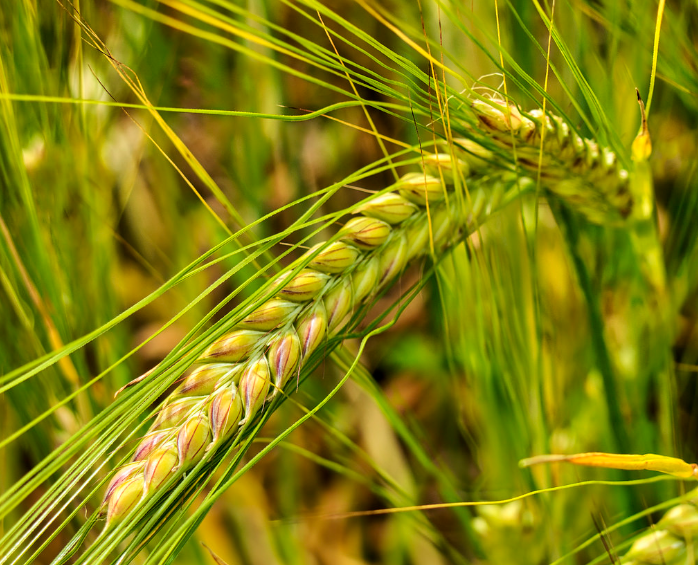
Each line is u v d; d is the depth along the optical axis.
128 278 0.49
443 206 0.37
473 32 0.42
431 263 0.39
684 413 0.42
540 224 0.42
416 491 0.45
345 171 0.49
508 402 0.41
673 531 0.37
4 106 0.39
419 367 0.48
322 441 0.46
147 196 0.47
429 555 0.45
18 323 0.41
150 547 0.41
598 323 0.40
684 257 0.42
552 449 0.42
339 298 0.36
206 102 0.47
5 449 0.42
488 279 0.40
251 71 0.46
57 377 0.41
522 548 0.41
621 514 0.41
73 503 0.41
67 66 0.41
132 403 0.34
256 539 0.45
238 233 0.34
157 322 0.49
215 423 0.35
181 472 0.34
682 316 0.42
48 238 0.41
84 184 0.41
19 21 0.40
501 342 0.40
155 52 0.43
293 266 0.35
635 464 0.35
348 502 0.47
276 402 0.36
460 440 0.48
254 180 0.47
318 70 0.47
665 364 0.40
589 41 0.42
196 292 0.48
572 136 0.37
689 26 0.42
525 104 0.41
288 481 0.46
